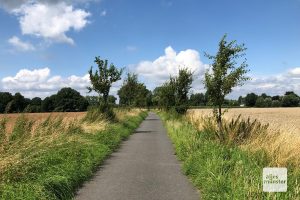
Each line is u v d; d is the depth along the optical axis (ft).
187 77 116.78
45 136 39.29
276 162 32.50
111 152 51.34
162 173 36.76
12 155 29.14
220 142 45.65
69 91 234.58
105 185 31.50
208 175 30.50
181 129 70.85
